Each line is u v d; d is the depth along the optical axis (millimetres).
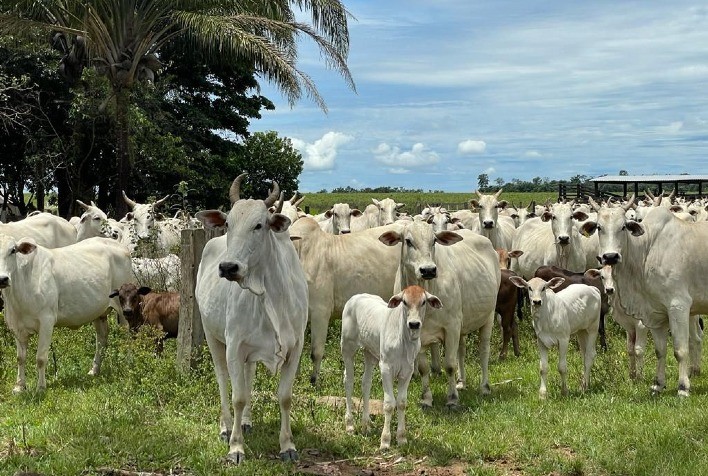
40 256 9516
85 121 24812
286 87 20203
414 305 7234
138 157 24625
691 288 9375
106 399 8602
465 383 10000
